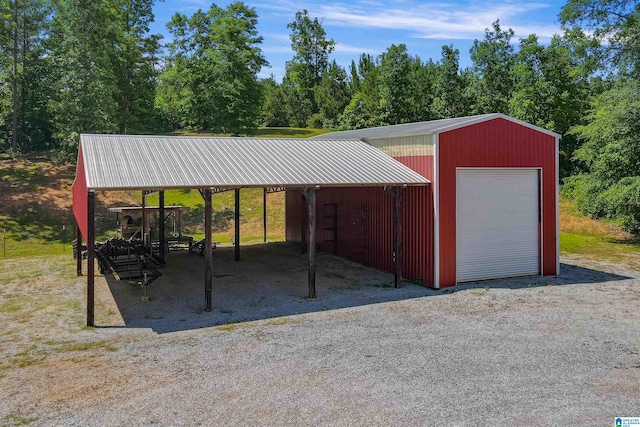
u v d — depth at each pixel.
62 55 27.70
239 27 34.75
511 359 7.52
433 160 12.43
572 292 12.00
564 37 30.28
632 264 16.11
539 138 13.95
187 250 18.75
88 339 8.59
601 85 33.44
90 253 9.35
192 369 7.13
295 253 18.12
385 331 8.89
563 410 5.86
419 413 5.77
